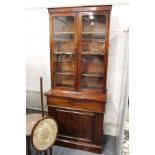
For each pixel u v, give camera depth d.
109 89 2.54
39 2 2.58
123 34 2.31
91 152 2.23
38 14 2.64
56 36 2.26
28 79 2.97
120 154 1.81
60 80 2.43
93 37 2.16
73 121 2.24
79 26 2.04
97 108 2.08
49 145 1.70
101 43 2.14
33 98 3.01
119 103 2.53
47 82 2.90
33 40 2.78
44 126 1.62
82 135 2.25
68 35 2.23
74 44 2.12
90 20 2.11
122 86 2.37
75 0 2.42
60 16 2.11
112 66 2.45
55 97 2.22
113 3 2.26
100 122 2.13
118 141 2.17
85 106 2.12
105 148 2.33
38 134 1.57
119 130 2.23
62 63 2.39
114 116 2.60
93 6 1.92
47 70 2.85
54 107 2.26
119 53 2.38
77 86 2.24
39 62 2.85
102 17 2.05
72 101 2.16
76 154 2.18
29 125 1.76
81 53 2.13
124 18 2.27
